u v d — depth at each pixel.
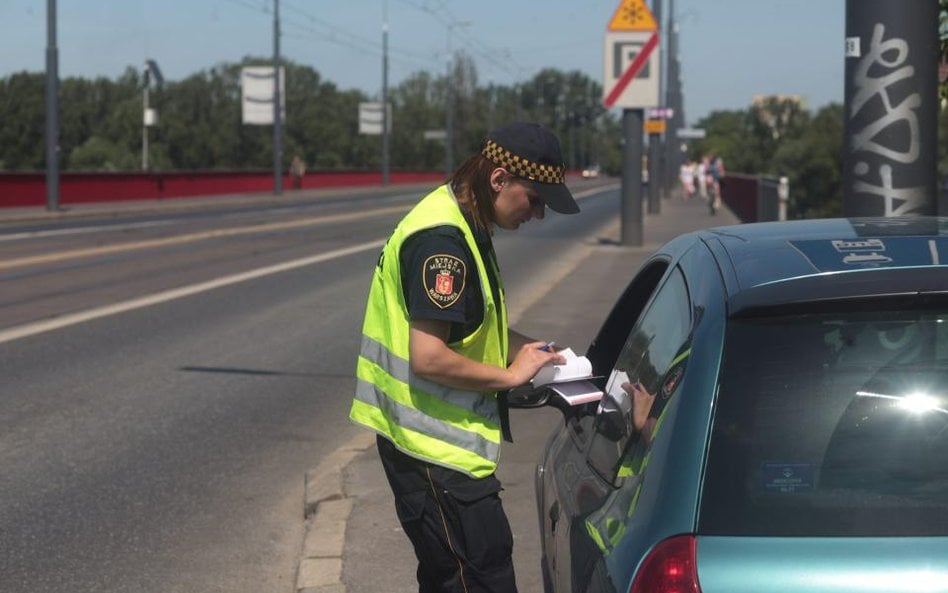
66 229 29.30
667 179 54.34
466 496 3.32
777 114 78.94
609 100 22.80
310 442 7.88
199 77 118.69
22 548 5.82
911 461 2.43
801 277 2.69
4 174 38.53
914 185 6.21
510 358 3.71
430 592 3.66
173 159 103.81
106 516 6.33
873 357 2.55
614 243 24.42
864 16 6.18
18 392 9.38
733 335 2.62
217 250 22.92
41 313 13.79
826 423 2.48
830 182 49.28
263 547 5.89
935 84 6.20
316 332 12.54
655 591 2.31
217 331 12.58
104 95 116.56
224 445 7.79
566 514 3.17
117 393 9.37
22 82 89.69
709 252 3.14
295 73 141.62
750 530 2.35
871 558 2.27
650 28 22.44
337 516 6.05
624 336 4.39
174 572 5.52
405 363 3.32
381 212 39.59
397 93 166.62
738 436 2.48
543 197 3.30
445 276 3.20
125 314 13.79
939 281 2.59
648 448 2.63
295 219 34.78
